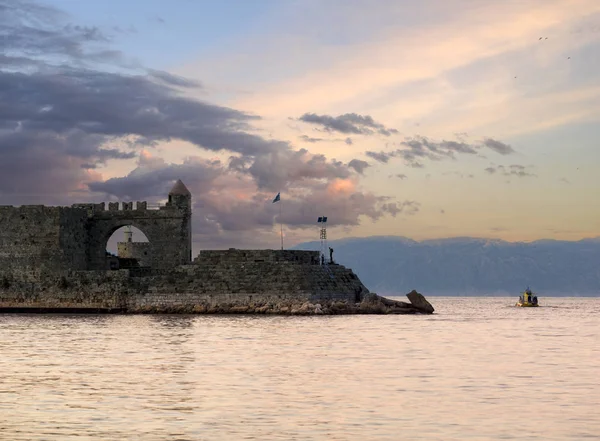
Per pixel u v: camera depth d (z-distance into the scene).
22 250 132.38
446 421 43.59
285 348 77.94
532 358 71.31
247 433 40.91
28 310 131.38
